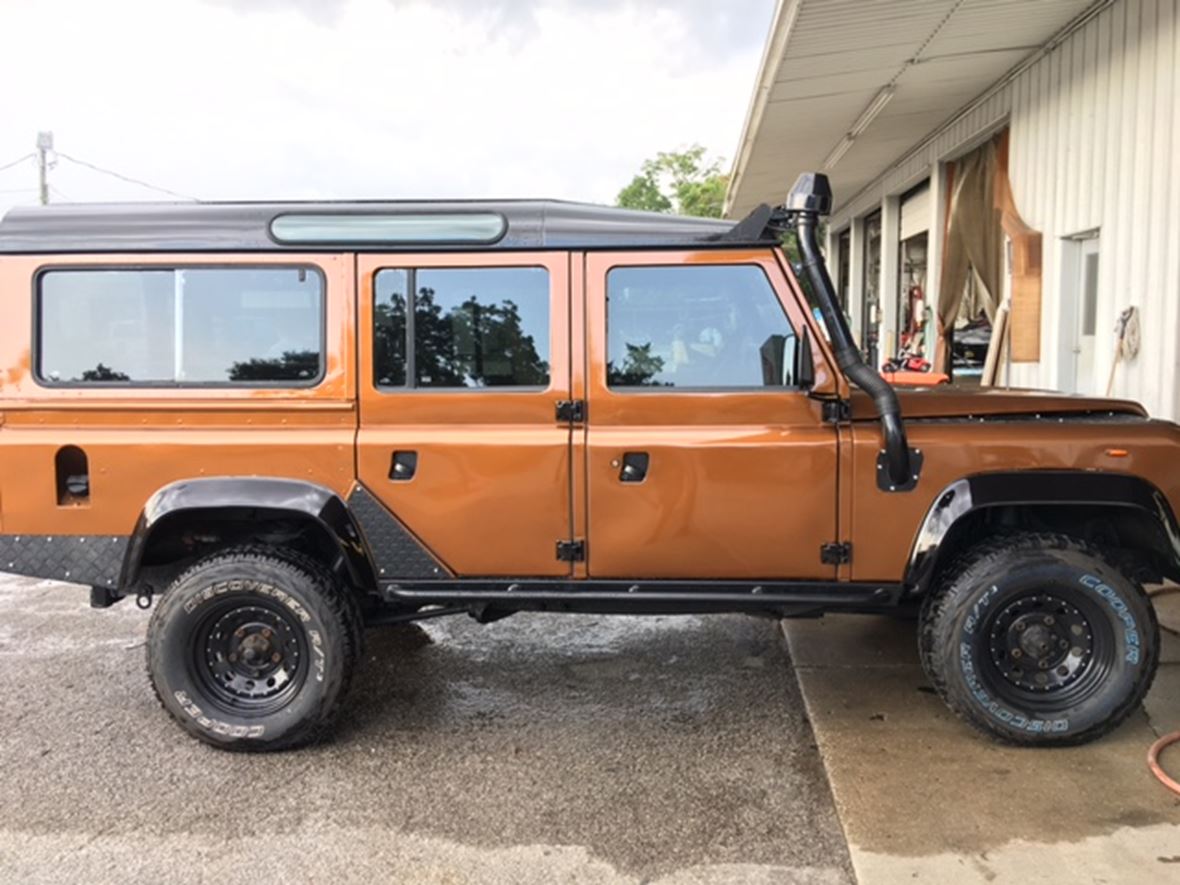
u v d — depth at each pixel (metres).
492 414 3.37
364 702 3.94
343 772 3.31
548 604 3.50
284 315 3.42
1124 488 3.22
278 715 3.41
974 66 7.76
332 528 3.35
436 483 3.36
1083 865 2.64
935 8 6.36
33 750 3.49
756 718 3.74
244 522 3.64
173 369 3.43
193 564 3.54
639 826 2.91
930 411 3.44
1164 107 5.89
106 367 3.43
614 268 3.34
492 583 3.42
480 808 3.04
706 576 3.38
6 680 4.21
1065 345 7.40
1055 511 3.54
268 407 3.39
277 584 3.36
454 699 3.97
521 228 3.36
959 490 3.25
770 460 3.27
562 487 3.33
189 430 3.40
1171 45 5.81
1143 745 3.39
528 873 2.67
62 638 4.80
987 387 4.32
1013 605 3.33
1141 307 6.22
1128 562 3.56
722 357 3.35
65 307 3.42
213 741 3.43
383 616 3.70
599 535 3.35
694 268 3.32
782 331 3.32
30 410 3.40
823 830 2.87
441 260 3.37
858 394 3.44
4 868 2.71
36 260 3.40
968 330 10.02
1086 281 7.14
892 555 3.30
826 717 3.70
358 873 2.68
